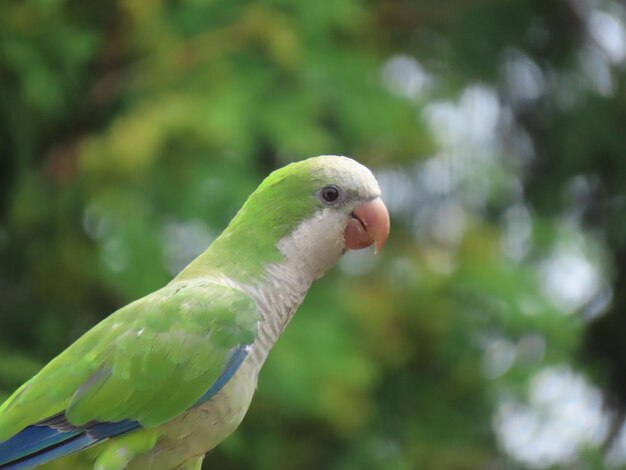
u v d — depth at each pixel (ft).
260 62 40.22
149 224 38.45
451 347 44.01
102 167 37.96
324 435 41.45
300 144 38.60
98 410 23.88
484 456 45.73
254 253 25.09
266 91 39.68
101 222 39.14
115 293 39.37
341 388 38.58
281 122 38.88
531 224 47.37
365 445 42.24
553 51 50.88
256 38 40.16
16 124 39.63
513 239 47.75
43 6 38.60
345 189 25.44
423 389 44.88
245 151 37.78
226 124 37.58
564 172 50.67
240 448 38.09
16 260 40.55
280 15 40.45
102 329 24.45
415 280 43.65
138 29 40.52
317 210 25.34
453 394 45.09
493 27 49.39
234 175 38.63
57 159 39.27
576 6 51.26
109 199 38.32
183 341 23.98
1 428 23.95
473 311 43.47
